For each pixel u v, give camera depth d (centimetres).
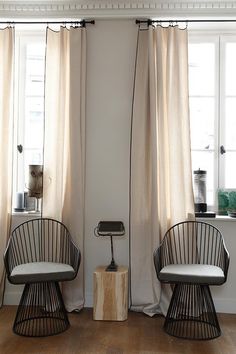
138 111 333
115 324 301
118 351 255
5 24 352
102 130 349
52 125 341
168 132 330
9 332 284
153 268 324
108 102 349
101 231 316
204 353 254
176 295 307
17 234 342
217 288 332
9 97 341
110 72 349
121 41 348
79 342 268
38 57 369
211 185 358
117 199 346
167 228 327
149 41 330
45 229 332
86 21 346
